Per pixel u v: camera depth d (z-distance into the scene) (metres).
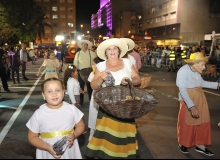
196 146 4.42
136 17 94.12
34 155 4.20
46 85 2.67
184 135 4.14
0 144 4.68
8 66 12.26
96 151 3.23
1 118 6.35
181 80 3.99
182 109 4.16
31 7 45.00
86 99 8.62
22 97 8.95
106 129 3.19
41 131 2.65
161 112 6.98
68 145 2.54
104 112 3.29
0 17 39.12
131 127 3.19
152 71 18.55
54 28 99.12
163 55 21.22
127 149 3.17
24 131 5.40
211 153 4.25
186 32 62.22
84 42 7.56
